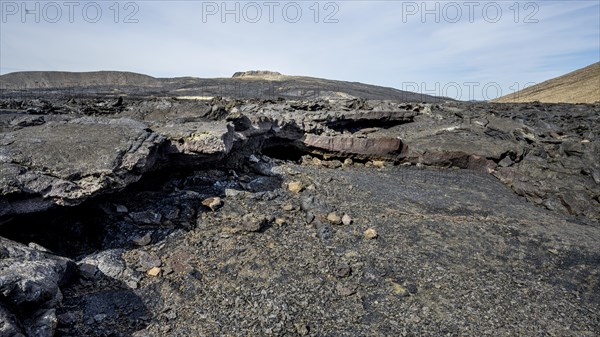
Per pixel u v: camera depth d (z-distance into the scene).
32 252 5.60
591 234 9.62
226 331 5.52
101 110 15.18
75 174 6.78
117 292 6.02
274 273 6.85
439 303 6.46
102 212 7.63
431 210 10.30
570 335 5.88
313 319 5.92
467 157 15.34
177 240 7.47
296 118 16.61
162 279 6.43
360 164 14.98
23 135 7.88
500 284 7.11
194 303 6.00
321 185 11.11
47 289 4.90
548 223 10.16
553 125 20.48
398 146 15.27
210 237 7.64
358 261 7.45
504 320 6.14
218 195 9.31
